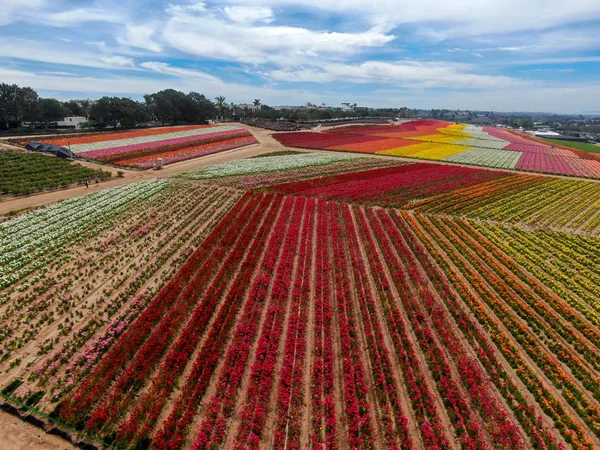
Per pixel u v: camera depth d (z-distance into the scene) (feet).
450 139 443.32
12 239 115.96
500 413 62.34
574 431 61.41
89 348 71.72
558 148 412.57
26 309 83.35
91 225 131.54
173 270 104.63
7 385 62.39
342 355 74.74
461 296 99.30
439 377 70.54
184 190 180.14
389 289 99.76
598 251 135.13
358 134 449.89
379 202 176.96
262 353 73.67
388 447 56.85
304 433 59.21
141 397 63.16
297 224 142.61
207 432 57.00
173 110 472.03
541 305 96.63
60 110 371.35
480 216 168.35
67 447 53.57
